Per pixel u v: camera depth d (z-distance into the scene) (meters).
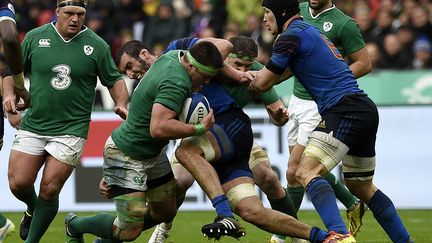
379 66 52.59
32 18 56.69
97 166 42.56
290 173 31.33
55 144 27.14
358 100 25.38
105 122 42.56
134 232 25.45
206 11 56.72
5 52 25.84
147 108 24.23
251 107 42.78
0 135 28.75
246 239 33.34
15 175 27.27
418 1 56.84
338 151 25.25
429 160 42.75
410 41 53.34
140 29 57.00
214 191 24.09
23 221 29.44
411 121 42.81
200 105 23.98
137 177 24.95
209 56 23.88
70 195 42.66
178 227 37.12
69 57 27.28
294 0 25.97
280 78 27.75
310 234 24.33
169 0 55.81
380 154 42.97
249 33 54.19
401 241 26.91
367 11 53.88
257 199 24.48
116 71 28.08
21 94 26.64
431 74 49.69
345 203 30.94
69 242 27.02
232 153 24.81
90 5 56.91
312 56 25.45
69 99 27.28
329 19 30.80
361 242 33.03
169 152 41.03
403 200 42.91
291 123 32.28
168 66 24.00
